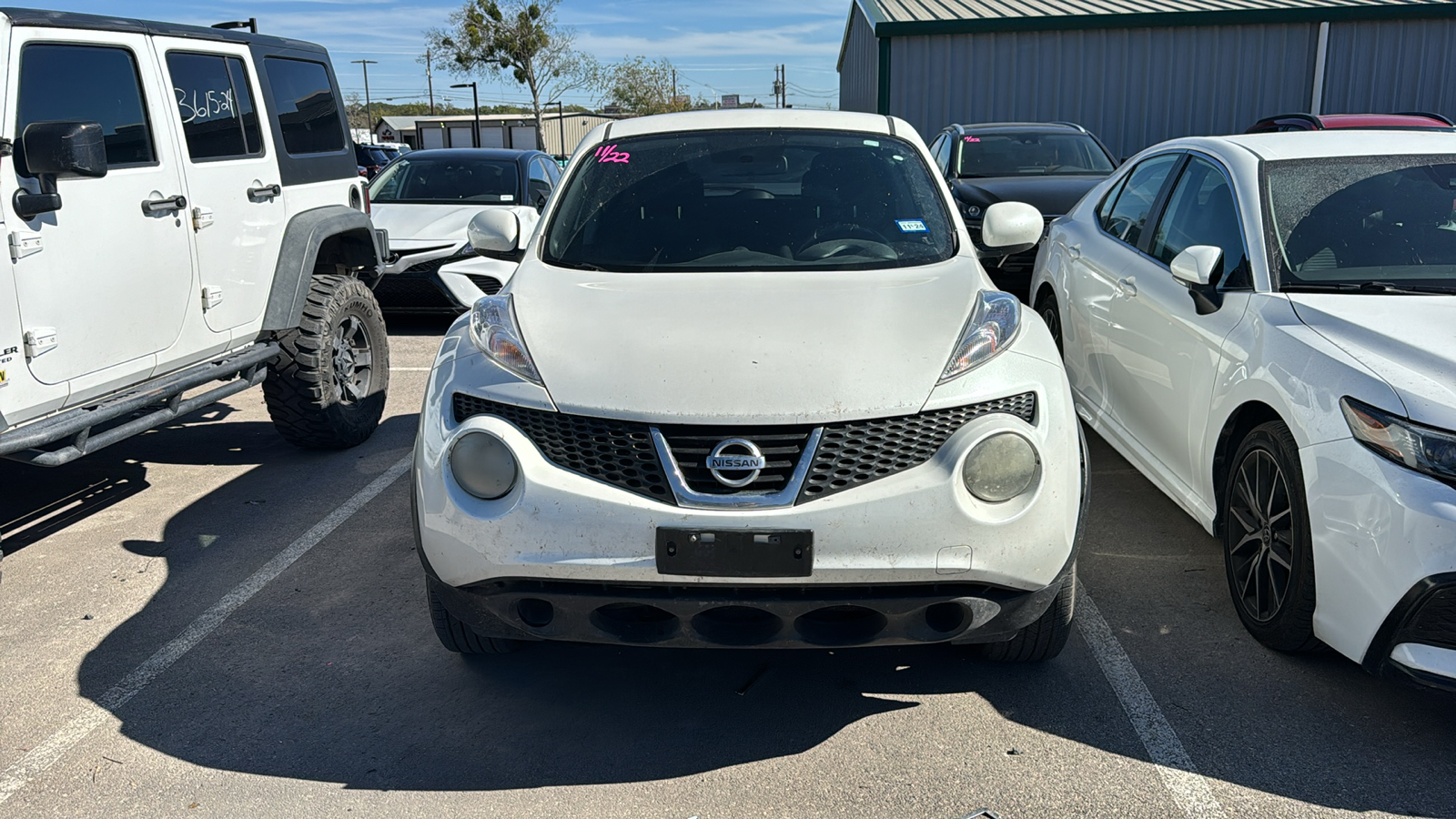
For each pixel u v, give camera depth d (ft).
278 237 16.65
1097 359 15.28
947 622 8.73
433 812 8.26
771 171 12.54
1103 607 11.60
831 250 11.36
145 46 13.91
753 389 8.51
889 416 8.45
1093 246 16.14
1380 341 9.58
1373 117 29.50
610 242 11.69
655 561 8.27
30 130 11.30
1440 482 8.33
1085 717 9.46
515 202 31.37
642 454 8.41
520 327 9.62
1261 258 11.46
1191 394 12.01
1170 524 14.02
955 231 11.82
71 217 12.30
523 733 9.36
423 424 9.25
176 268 14.14
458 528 8.68
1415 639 8.45
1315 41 47.57
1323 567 9.25
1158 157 15.52
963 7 51.44
